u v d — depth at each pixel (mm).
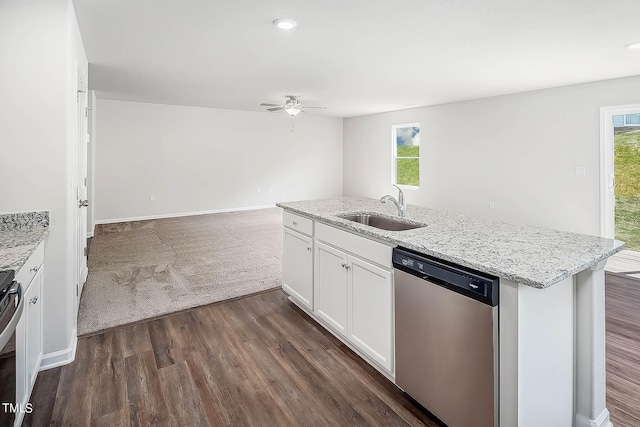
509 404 1457
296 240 3027
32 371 1865
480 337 1516
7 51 2090
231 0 2434
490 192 6207
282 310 3143
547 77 4605
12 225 2127
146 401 1958
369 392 2041
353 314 2348
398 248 1962
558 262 1521
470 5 2498
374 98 6367
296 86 5328
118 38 3189
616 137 4812
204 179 8109
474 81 4891
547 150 5395
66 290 2289
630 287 3791
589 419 1681
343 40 3219
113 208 7184
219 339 2641
